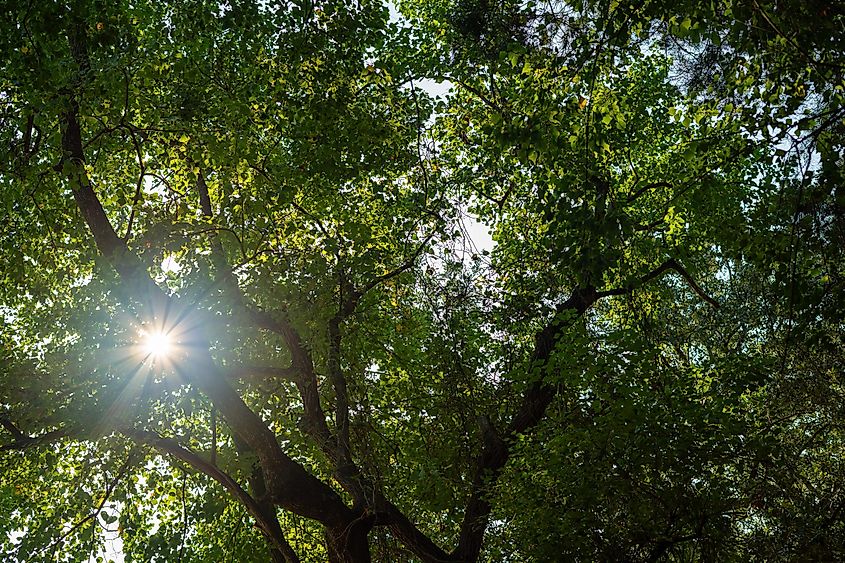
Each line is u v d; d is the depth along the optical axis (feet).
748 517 39.83
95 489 45.62
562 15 30.12
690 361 60.18
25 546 40.73
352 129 43.78
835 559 35.76
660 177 56.70
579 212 27.50
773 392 47.16
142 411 40.32
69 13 29.78
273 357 46.78
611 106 32.91
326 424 42.24
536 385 44.55
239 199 38.42
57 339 46.88
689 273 55.62
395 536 40.68
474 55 44.47
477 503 42.06
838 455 46.85
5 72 36.09
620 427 35.40
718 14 28.07
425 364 47.57
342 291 39.06
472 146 55.36
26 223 45.03
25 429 36.73
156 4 43.52
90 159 43.04
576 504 35.29
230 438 48.98
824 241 28.17
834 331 41.45
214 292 38.93
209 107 41.09
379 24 42.09
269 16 39.86
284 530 51.42
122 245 39.11
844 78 27.04
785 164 28.50
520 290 47.98
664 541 35.53
